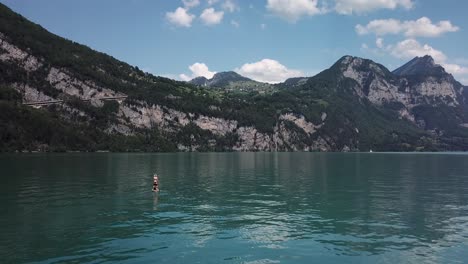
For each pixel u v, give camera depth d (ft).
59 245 85.56
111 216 117.08
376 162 483.92
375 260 78.54
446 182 227.61
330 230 102.22
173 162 431.84
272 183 215.10
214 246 86.43
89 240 89.71
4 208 128.36
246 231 100.01
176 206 135.64
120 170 295.69
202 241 90.17
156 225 105.60
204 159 528.63
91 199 149.28
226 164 409.49
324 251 83.87
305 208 134.10
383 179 245.45
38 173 256.52
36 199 147.64
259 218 116.37
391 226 107.55
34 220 110.52
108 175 249.34
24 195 157.48
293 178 247.91
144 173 271.08
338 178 250.16
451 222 113.19
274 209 131.44
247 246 86.74
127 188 183.32
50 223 106.83
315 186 201.67
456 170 335.47
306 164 424.05
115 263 74.33
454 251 84.58
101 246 85.15
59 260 75.51
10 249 82.33
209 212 124.88
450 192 180.55
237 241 90.53
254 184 208.95
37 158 445.78
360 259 79.00
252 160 517.14
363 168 358.64
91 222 108.68
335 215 122.11
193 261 76.43
